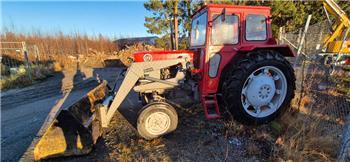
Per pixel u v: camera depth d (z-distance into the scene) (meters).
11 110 4.86
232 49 3.16
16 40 15.03
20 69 9.27
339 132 2.67
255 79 3.07
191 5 10.97
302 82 3.58
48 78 9.52
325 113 3.19
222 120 3.34
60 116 2.49
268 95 3.16
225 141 2.76
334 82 4.11
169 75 3.36
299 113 3.27
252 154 2.43
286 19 10.13
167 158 2.44
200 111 3.75
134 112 4.04
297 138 2.54
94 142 2.70
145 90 3.22
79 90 6.84
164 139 2.88
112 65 13.73
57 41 16.48
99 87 3.92
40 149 2.46
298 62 4.41
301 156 2.22
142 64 3.08
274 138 2.75
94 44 18.09
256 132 2.92
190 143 2.75
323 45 7.18
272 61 3.05
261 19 3.27
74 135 2.52
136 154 2.54
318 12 10.23
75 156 2.56
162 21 12.29
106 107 3.00
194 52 3.41
